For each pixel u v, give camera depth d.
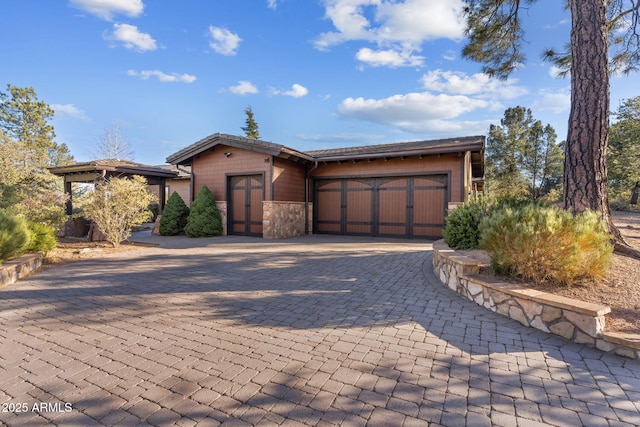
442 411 2.00
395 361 2.64
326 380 2.36
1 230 5.30
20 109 22.30
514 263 4.00
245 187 12.28
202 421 1.91
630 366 2.56
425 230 11.00
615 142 21.45
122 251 8.53
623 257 4.59
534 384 2.31
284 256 7.58
